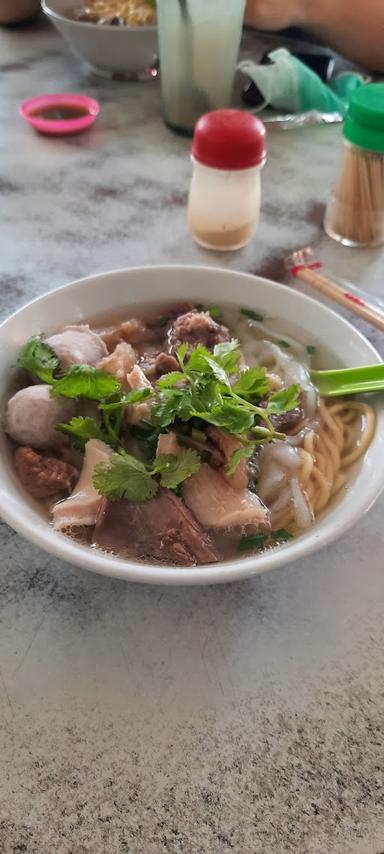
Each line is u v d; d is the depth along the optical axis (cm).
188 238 37
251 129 33
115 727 18
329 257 36
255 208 36
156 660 19
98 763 17
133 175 42
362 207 35
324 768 17
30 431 23
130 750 17
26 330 25
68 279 34
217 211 35
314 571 22
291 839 16
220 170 33
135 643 20
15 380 24
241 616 20
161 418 22
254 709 18
